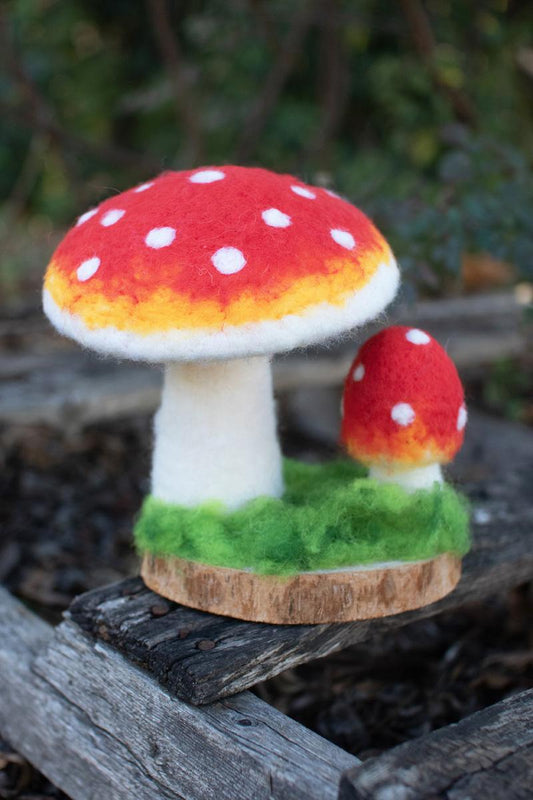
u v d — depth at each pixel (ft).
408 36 6.36
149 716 2.30
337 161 7.84
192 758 2.24
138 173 8.56
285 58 5.59
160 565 2.40
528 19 6.15
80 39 9.99
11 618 2.68
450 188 3.36
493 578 2.60
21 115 5.67
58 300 2.24
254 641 2.29
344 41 6.46
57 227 9.62
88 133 10.21
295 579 2.30
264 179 2.26
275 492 2.42
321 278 2.16
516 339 4.34
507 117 6.41
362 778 2.02
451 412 2.32
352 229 2.26
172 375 2.36
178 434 2.36
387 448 2.31
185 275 2.13
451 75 6.48
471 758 2.05
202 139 5.97
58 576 3.26
